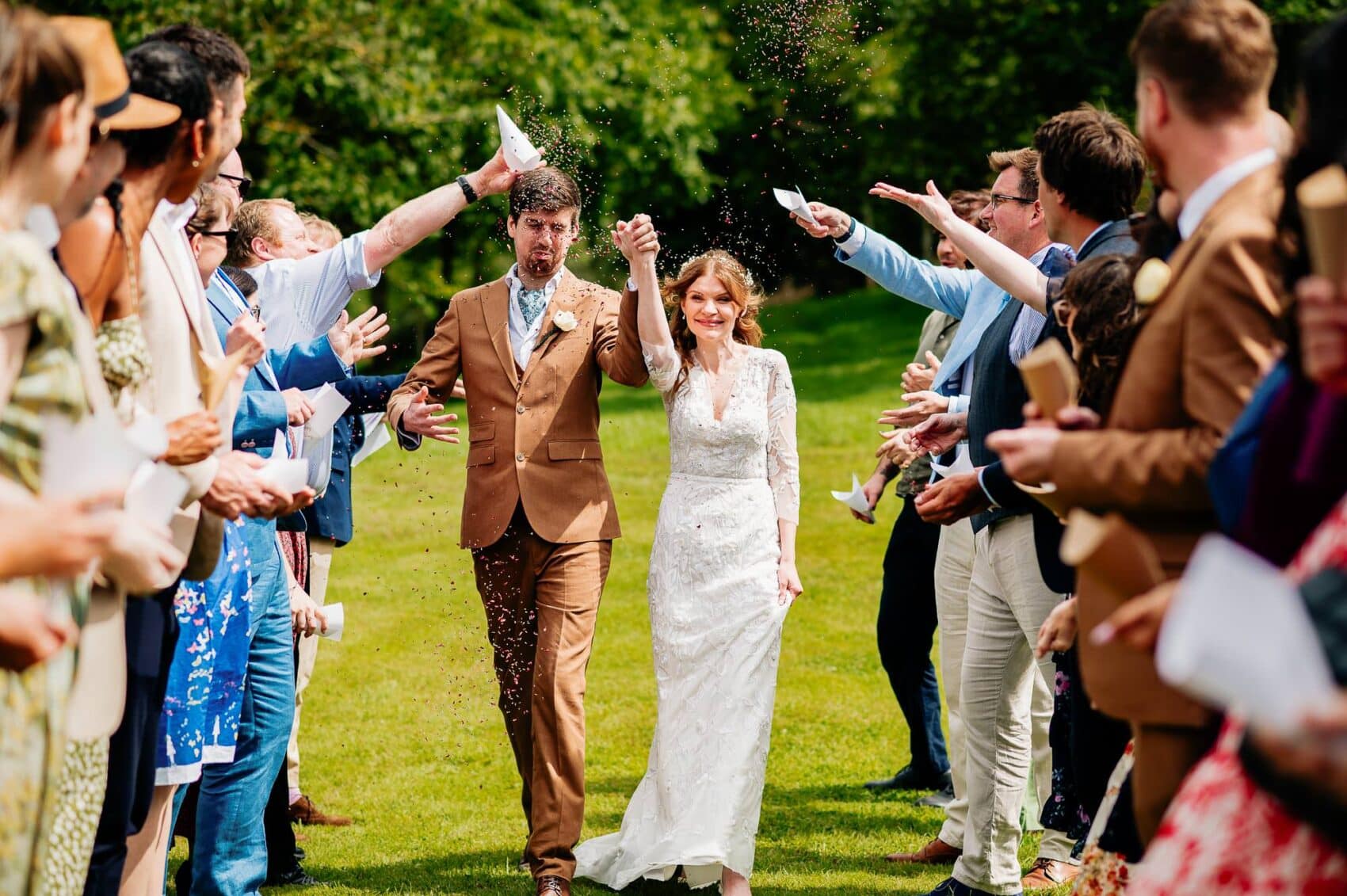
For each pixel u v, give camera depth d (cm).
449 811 533
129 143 276
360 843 496
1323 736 157
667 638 460
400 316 1686
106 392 242
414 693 698
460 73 1844
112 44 263
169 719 346
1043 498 263
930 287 489
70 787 261
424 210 450
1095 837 300
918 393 460
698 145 2059
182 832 442
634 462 1398
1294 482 203
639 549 1035
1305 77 213
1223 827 195
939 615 479
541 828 436
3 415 224
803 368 1945
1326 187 181
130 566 236
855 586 916
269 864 449
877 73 1803
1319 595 178
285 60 1653
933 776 556
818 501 1193
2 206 226
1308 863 186
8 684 226
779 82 669
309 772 582
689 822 439
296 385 435
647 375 470
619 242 449
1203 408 228
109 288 268
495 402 472
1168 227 283
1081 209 386
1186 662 156
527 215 471
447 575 955
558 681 445
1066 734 373
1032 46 1881
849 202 1959
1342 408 196
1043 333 380
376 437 562
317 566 541
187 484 244
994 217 454
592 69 2003
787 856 482
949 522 361
